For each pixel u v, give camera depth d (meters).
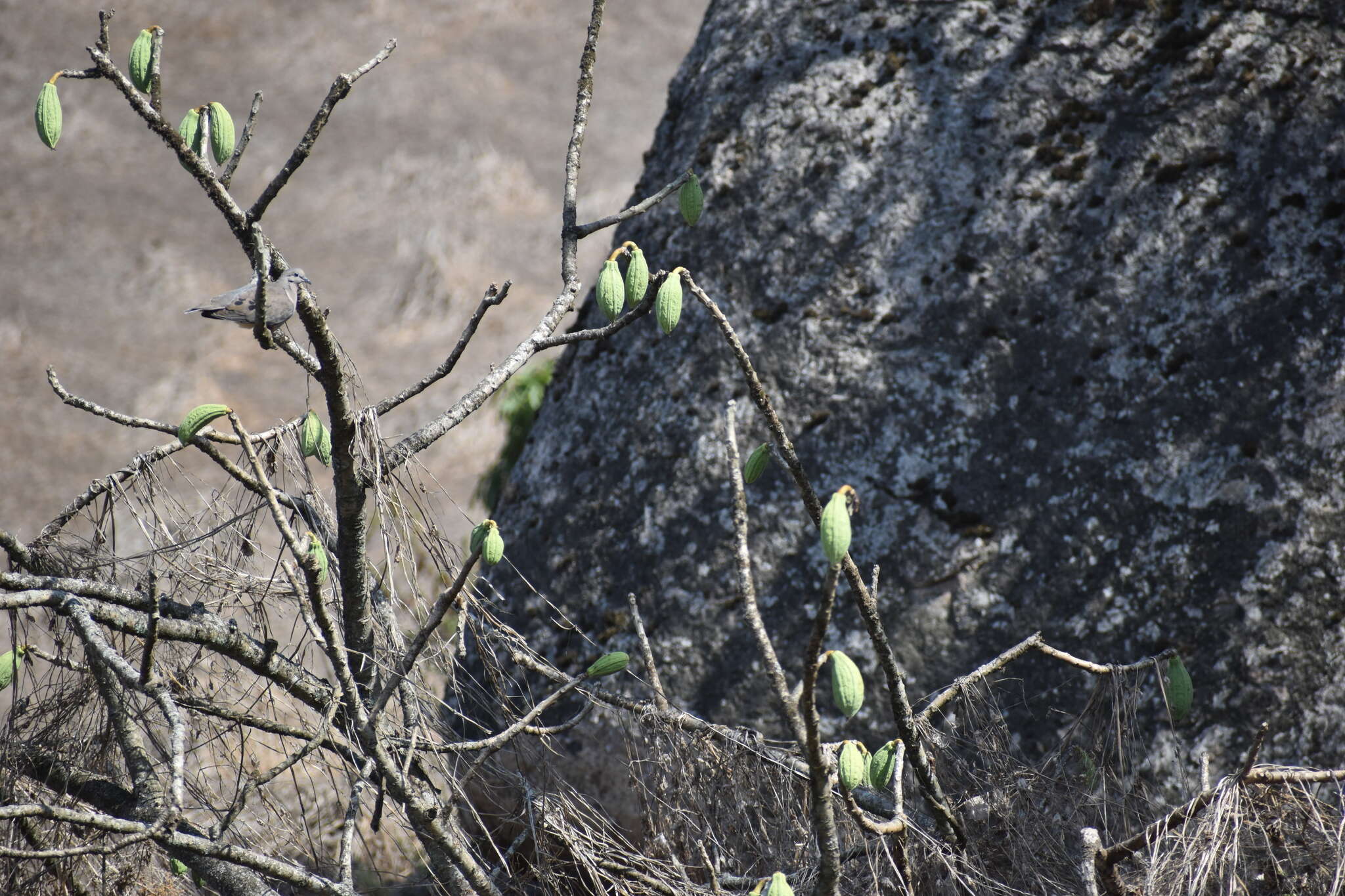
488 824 2.72
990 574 2.73
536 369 4.85
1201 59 2.94
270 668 2.11
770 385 2.97
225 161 1.72
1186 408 2.71
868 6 3.21
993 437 2.81
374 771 2.07
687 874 2.35
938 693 2.42
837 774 2.01
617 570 2.99
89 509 2.38
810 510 1.80
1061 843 2.32
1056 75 3.01
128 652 2.22
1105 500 2.70
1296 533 2.56
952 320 2.89
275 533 4.97
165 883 2.48
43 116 1.67
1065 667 2.64
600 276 1.93
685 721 2.29
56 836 2.24
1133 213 2.87
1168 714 2.53
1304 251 2.75
